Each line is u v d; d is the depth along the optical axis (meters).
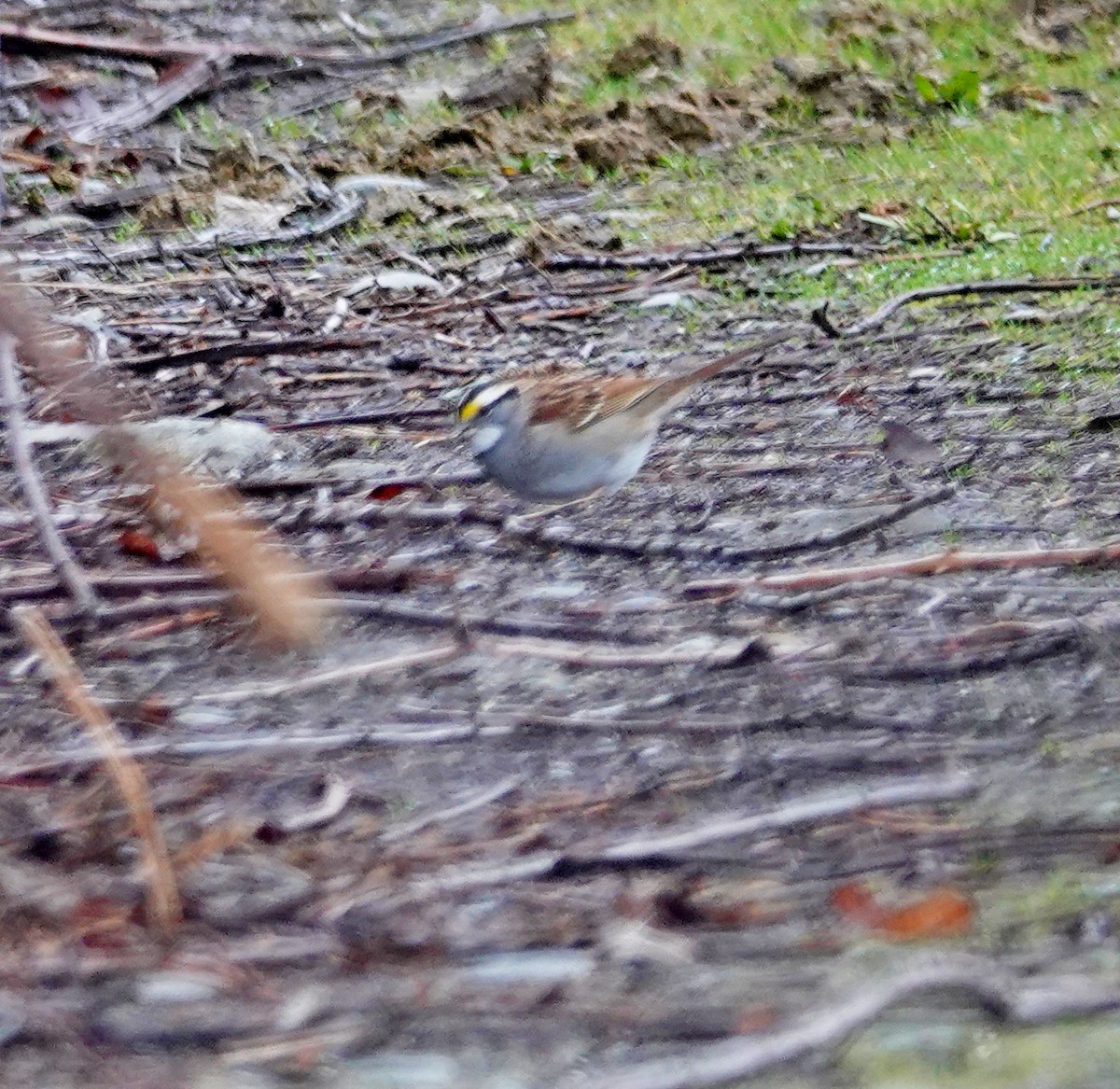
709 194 21.25
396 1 28.39
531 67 24.36
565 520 11.41
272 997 5.61
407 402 14.27
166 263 18.69
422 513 11.12
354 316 16.75
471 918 6.11
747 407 13.94
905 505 10.53
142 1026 5.43
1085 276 17.19
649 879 6.36
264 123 23.62
